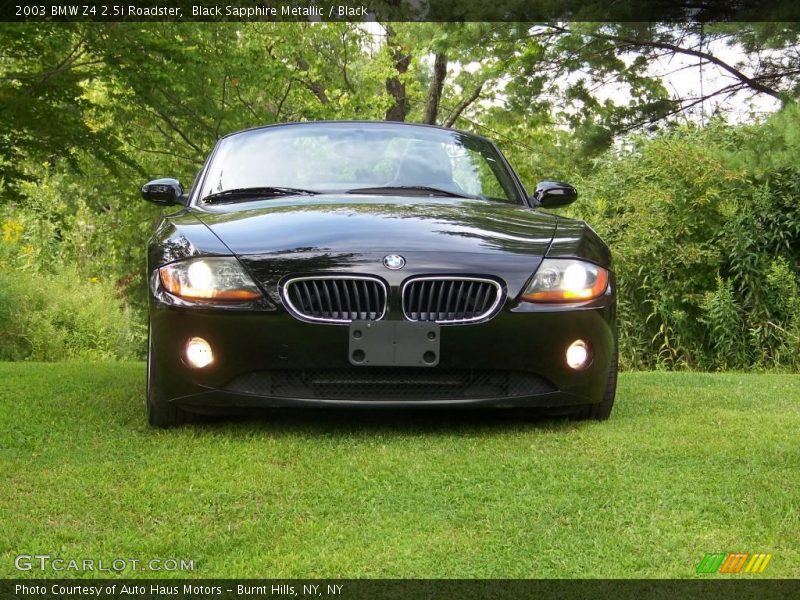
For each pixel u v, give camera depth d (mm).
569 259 3617
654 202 9148
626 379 5789
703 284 9125
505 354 3471
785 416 4074
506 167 4777
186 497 2693
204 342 3479
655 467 3051
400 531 2414
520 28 10711
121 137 9438
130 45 8727
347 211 3830
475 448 3330
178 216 4043
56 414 3980
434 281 3453
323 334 3396
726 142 9891
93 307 11992
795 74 9750
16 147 8344
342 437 3510
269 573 2127
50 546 2291
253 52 14344
